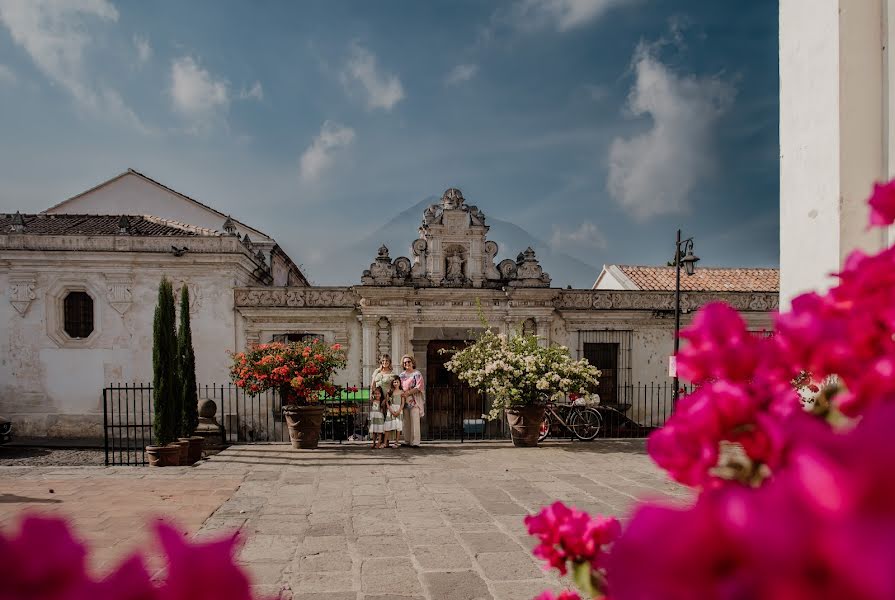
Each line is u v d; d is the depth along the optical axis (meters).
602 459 9.73
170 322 9.78
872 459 0.35
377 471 8.62
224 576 0.54
